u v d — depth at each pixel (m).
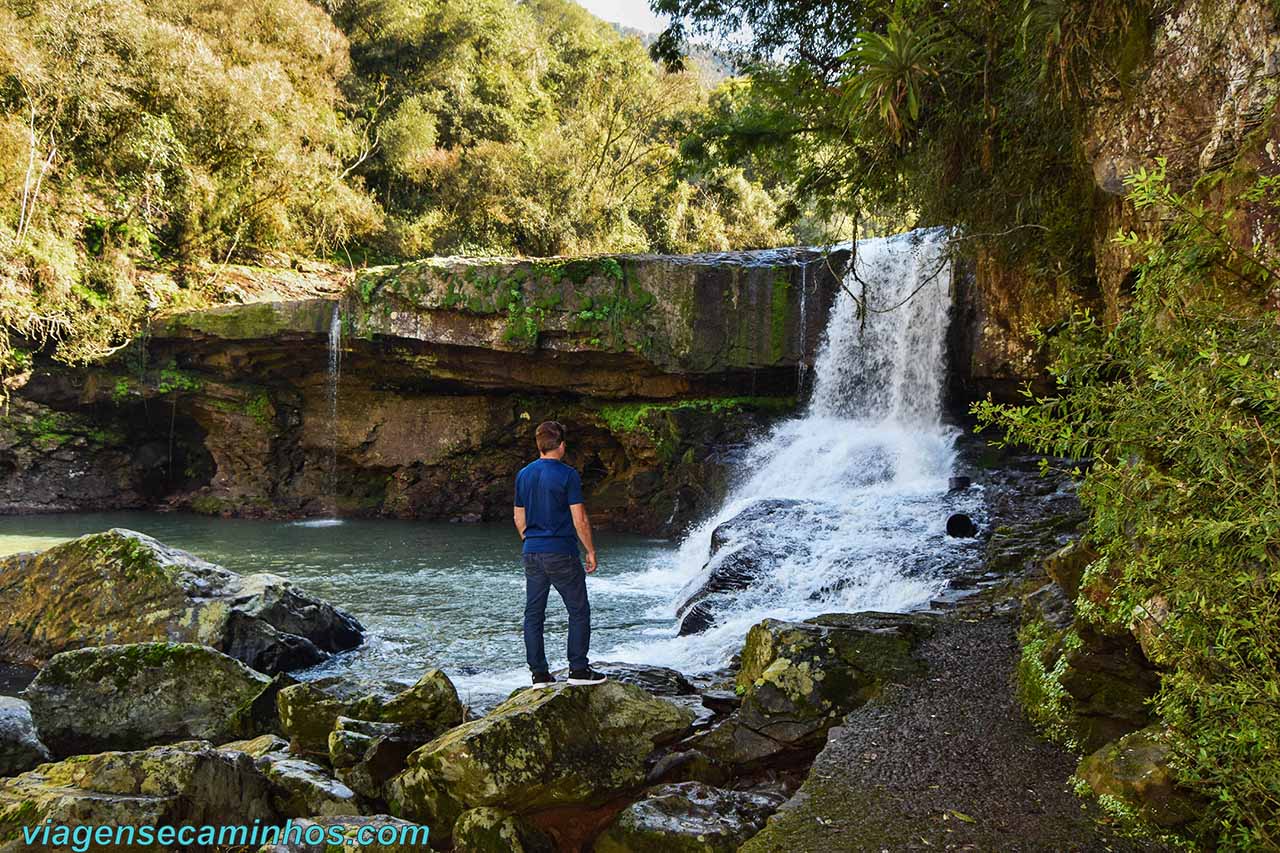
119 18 24.59
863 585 8.76
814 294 18.58
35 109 22.89
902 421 16.47
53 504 21.39
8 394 20.77
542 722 4.18
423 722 5.00
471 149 37.78
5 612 8.44
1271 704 2.36
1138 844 3.08
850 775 3.77
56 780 3.90
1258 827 2.56
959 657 5.38
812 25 11.45
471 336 19.50
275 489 22.30
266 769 4.55
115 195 24.75
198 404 22.05
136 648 6.23
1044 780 3.64
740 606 8.86
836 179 10.41
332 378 20.72
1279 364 2.28
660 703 4.70
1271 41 3.59
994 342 13.16
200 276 26.05
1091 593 3.90
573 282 19.22
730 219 45.06
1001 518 10.16
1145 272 2.75
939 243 14.42
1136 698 3.84
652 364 19.17
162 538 16.73
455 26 39.38
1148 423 2.49
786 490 15.32
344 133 34.12
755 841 3.24
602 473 21.77
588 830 4.12
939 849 3.10
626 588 11.60
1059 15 4.94
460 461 21.72
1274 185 2.68
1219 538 2.37
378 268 20.38
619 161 42.06
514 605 10.48
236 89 27.08
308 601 8.53
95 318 21.41
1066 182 7.00
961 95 7.55
